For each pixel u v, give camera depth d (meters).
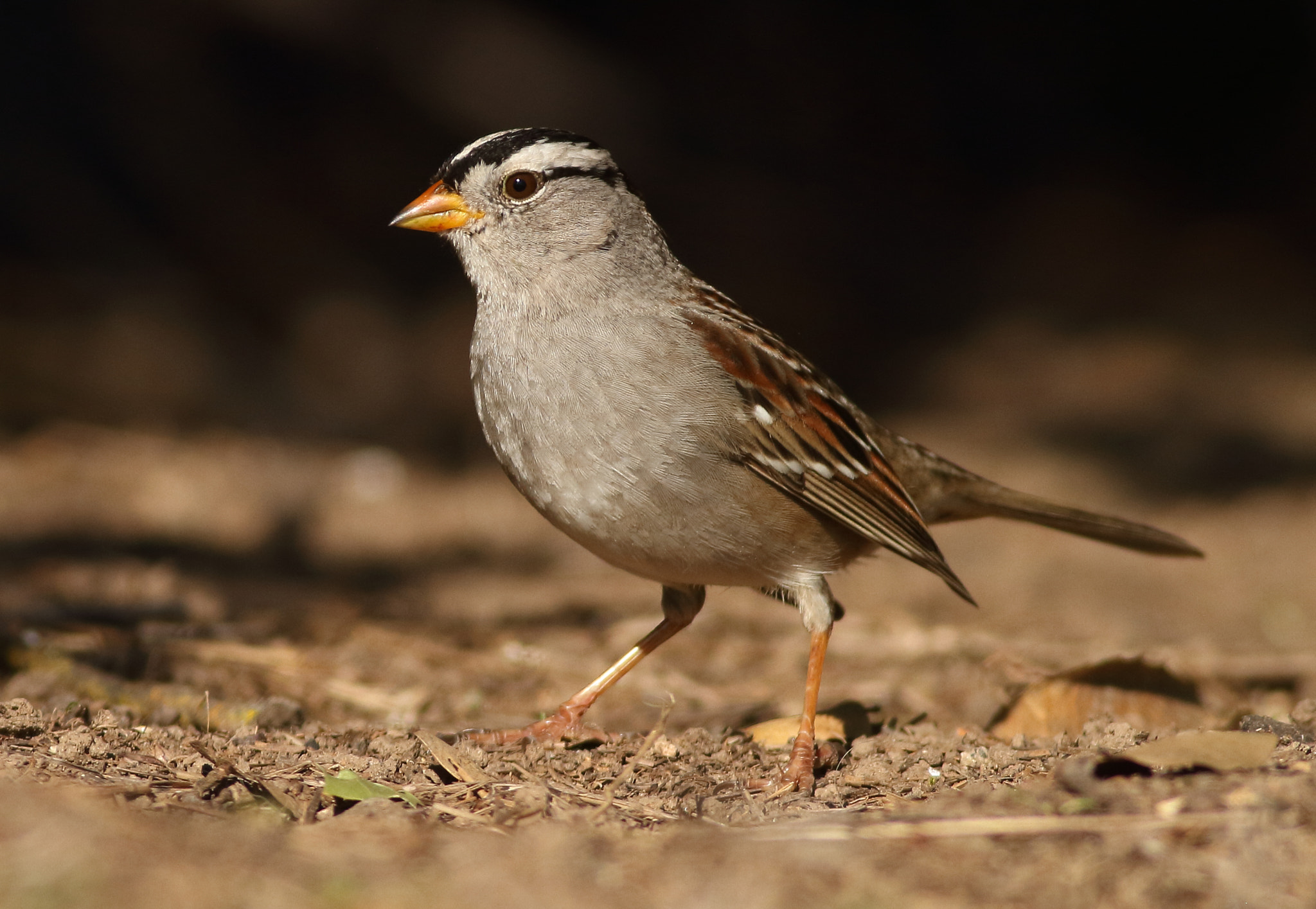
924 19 26.48
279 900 3.63
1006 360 21.86
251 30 22.62
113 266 21.22
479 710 7.43
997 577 12.73
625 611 10.43
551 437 6.05
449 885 3.83
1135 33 26.36
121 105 22.00
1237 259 24.86
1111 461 17.48
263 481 14.80
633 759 5.89
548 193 6.24
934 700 7.73
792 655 9.17
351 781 4.90
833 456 6.44
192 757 5.36
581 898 3.76
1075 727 6.44
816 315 23.31
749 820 4.84
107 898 3.54
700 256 24.20
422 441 17.80
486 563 12.24
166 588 10.09
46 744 5.33
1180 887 3.89
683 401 5.97
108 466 14.66
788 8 26.12
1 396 16.55
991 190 26.33
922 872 4.04
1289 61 25.86
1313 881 3.89
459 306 21.77
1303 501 15.52
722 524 6.12
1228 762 4.75
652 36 25.58
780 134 25.95
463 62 23.84
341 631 9.05
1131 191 26.20
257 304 21.25
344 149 23.14
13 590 9.65
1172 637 10.02
